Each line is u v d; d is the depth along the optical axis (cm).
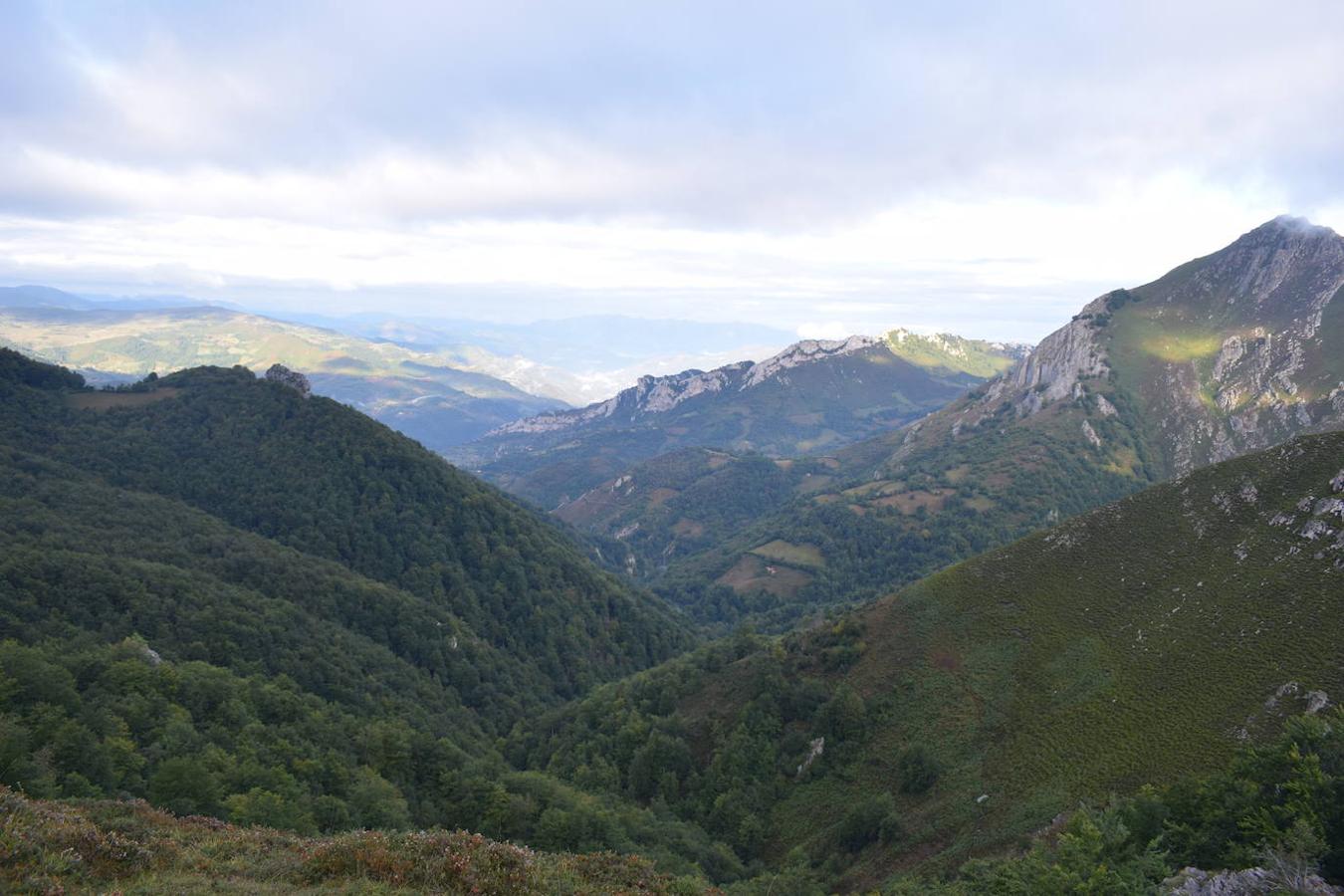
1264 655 6994
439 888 3347
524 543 19062
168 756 6750
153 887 2975
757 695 10338
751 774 9156
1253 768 4497
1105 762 6762
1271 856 3634
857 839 7456
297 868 3441
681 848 7831
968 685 8788
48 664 7469
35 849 2917
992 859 5928
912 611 10431
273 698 9100
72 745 5941
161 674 8319
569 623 17412
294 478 17625
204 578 12319
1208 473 9650
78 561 10862
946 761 7888
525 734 12400
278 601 12494
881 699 9162
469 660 14488
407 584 16238
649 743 9831
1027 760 7312
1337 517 7750
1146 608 8506
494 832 7575
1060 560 9956
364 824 6725
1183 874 3831
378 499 18012
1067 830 4884
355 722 9612
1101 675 7925
